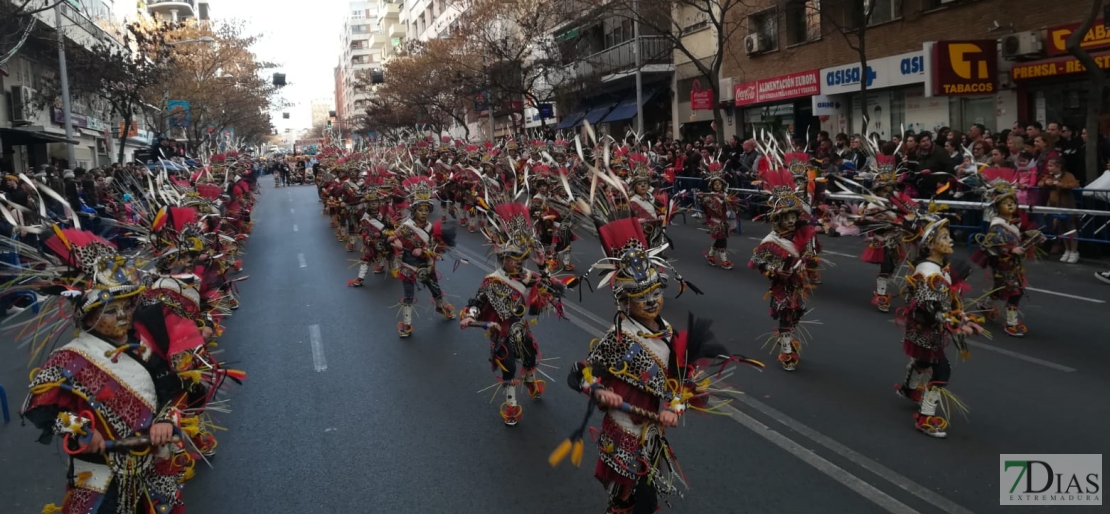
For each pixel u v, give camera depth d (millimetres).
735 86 29391
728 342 8992
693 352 4449
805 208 8742
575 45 35438
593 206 4820
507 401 6840
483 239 18844
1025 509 4902
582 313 10891
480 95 39938
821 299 11047
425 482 5715
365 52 133625
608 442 4406
